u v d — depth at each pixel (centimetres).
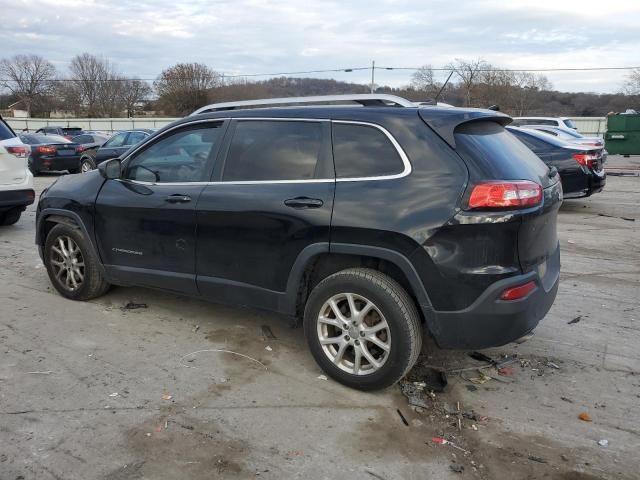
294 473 286
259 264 396
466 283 328
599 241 832
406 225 335
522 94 5597
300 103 418
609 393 373
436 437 320
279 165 396
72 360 405
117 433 315
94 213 490
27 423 323
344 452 304
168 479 279
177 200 432
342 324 368
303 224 370
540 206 346
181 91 6956
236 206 400
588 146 1037
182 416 335
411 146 349
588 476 289
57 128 3472
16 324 470
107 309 509
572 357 427
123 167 484
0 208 807
